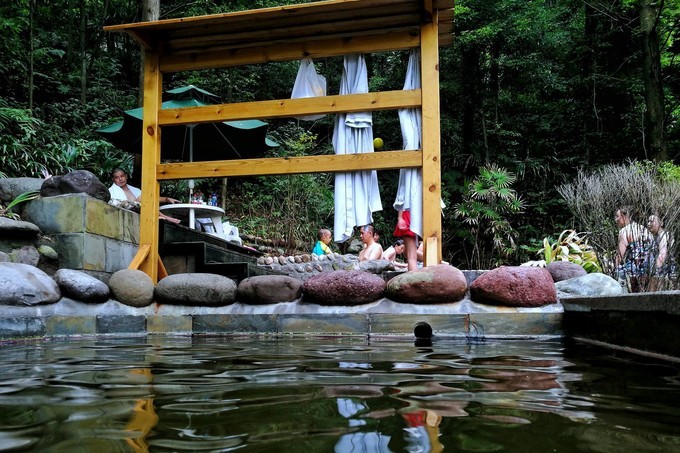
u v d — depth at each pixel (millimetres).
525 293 3650
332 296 3936
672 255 3924
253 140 7992
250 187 14086
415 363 2139
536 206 14273
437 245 4383
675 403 1353
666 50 12688
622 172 4305
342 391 1489
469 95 16047
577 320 3396
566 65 16078
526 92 16469
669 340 2209
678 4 11070
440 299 3803
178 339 3488
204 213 7773
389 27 4754
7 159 8195
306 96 4930
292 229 12148
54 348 2838
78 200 4555
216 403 1322
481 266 12836
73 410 1243
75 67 15672
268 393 1461
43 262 4406
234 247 7590
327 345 2996
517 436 1026
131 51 18672
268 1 15586
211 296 4160
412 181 4676
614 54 14906
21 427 1082
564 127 15805
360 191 4797
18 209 4766
